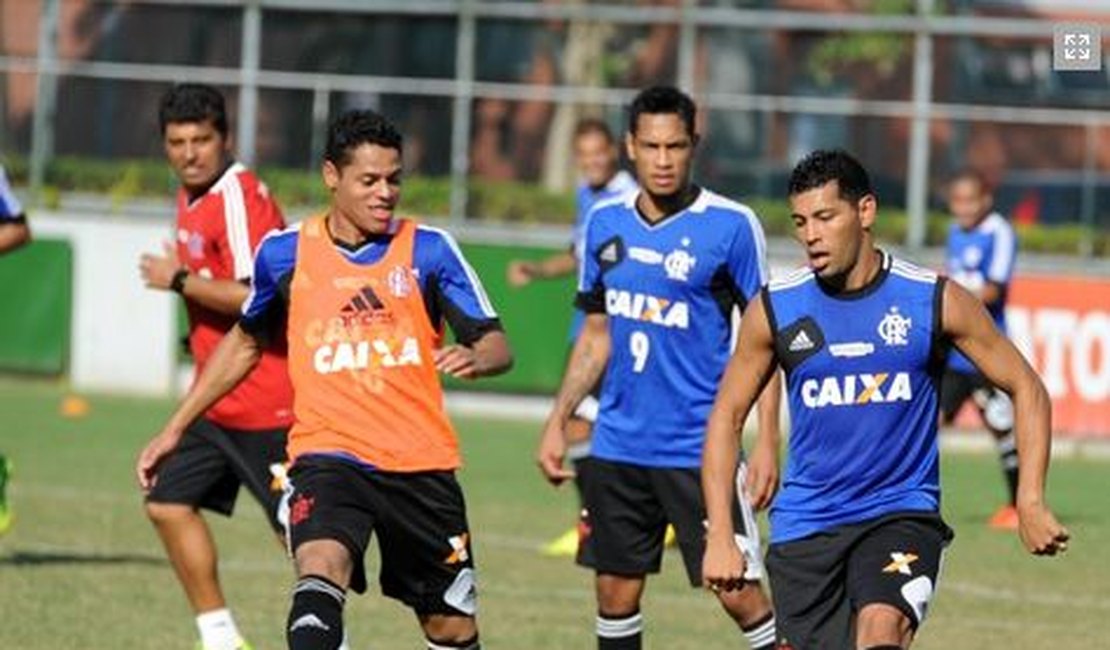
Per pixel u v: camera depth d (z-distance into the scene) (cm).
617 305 3186
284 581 4359
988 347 2542
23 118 8950
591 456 3209
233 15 8806
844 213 2498
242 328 2909
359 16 8775
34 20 9006
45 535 4869
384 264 2742
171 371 8175
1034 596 4384
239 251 3422
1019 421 2536
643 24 8769
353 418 2720
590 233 3222
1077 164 8206
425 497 2734
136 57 8900
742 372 2616
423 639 3728
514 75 8762
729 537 2581
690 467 3152
